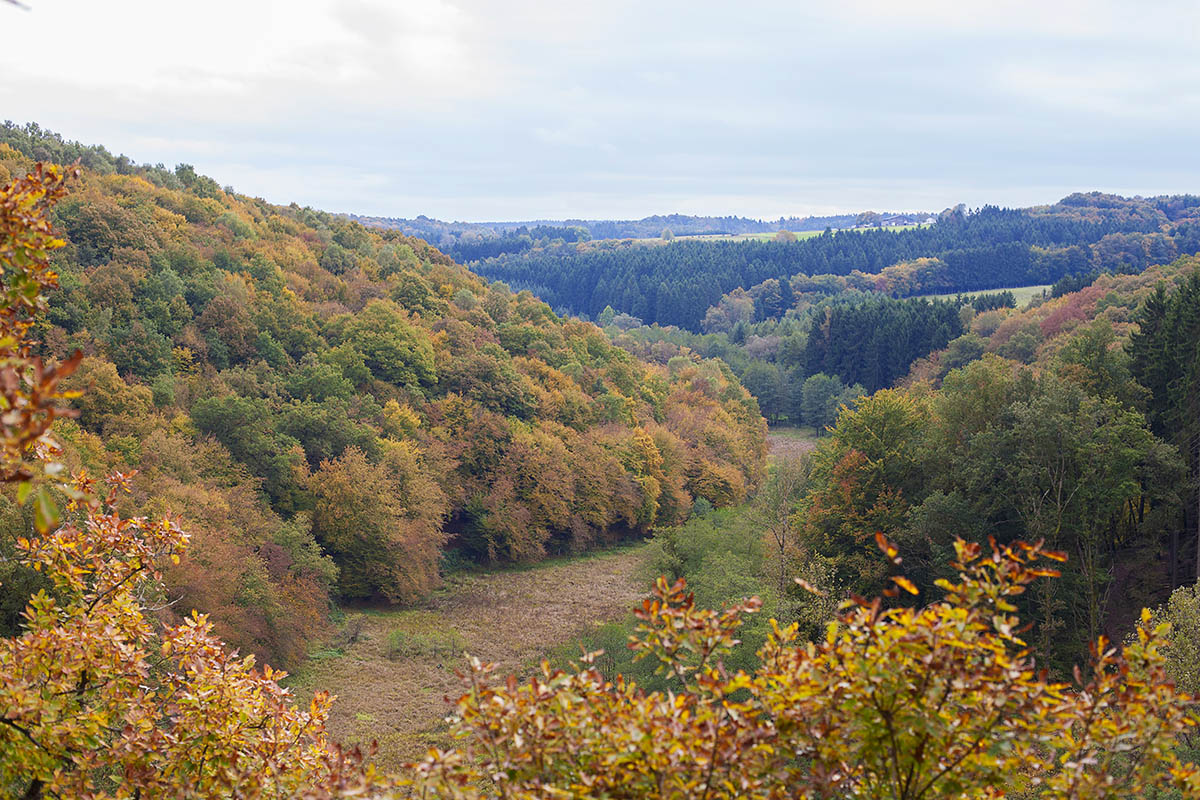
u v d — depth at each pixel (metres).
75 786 8.80
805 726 6.89
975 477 37.09
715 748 6.41
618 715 7.06
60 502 28.31
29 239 8.04
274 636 41.84
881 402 44.22
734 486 85.12
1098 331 50.09
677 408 98.31
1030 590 36.59
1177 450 37.88
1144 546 41.84
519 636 49.72
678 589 7.69
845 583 39.84
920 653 6.61
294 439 57.41
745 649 31.67
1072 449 35.84
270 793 9.99
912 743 6.70
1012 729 6.66
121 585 10.60
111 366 51.72
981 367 42.94
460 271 126.19
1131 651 7.17
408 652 46.50
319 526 55.09
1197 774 6.82
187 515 41.69
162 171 104.19
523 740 6.88
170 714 9.94
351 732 36.06
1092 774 6.91
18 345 8.19
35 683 9.38
